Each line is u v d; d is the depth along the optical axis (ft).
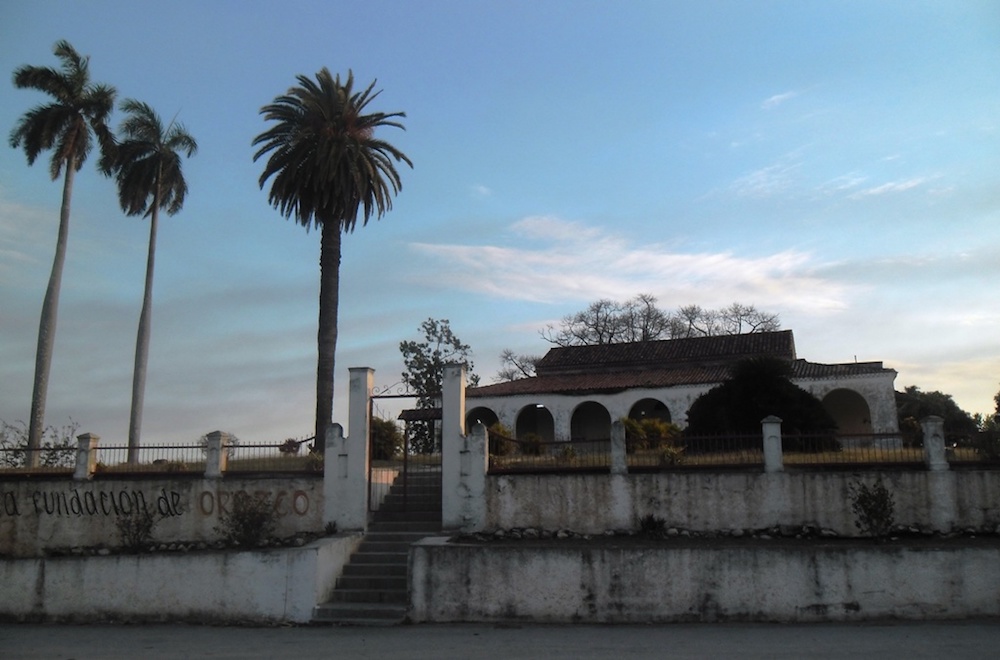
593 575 48.91
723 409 84.38
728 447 58.54
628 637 43.68
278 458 66.08
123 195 124.47
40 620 52.80
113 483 64.49
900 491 54.29
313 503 62.23
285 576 50.85
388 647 42.39
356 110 105.60
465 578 49.85
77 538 63.82
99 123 116.98
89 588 52.90
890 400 107.65
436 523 61.36
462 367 62.18
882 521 51.85
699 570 48.19
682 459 58.75
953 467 54.39
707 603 47.80
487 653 40.22
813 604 46.96
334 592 52.70
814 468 55.98
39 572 53.57
